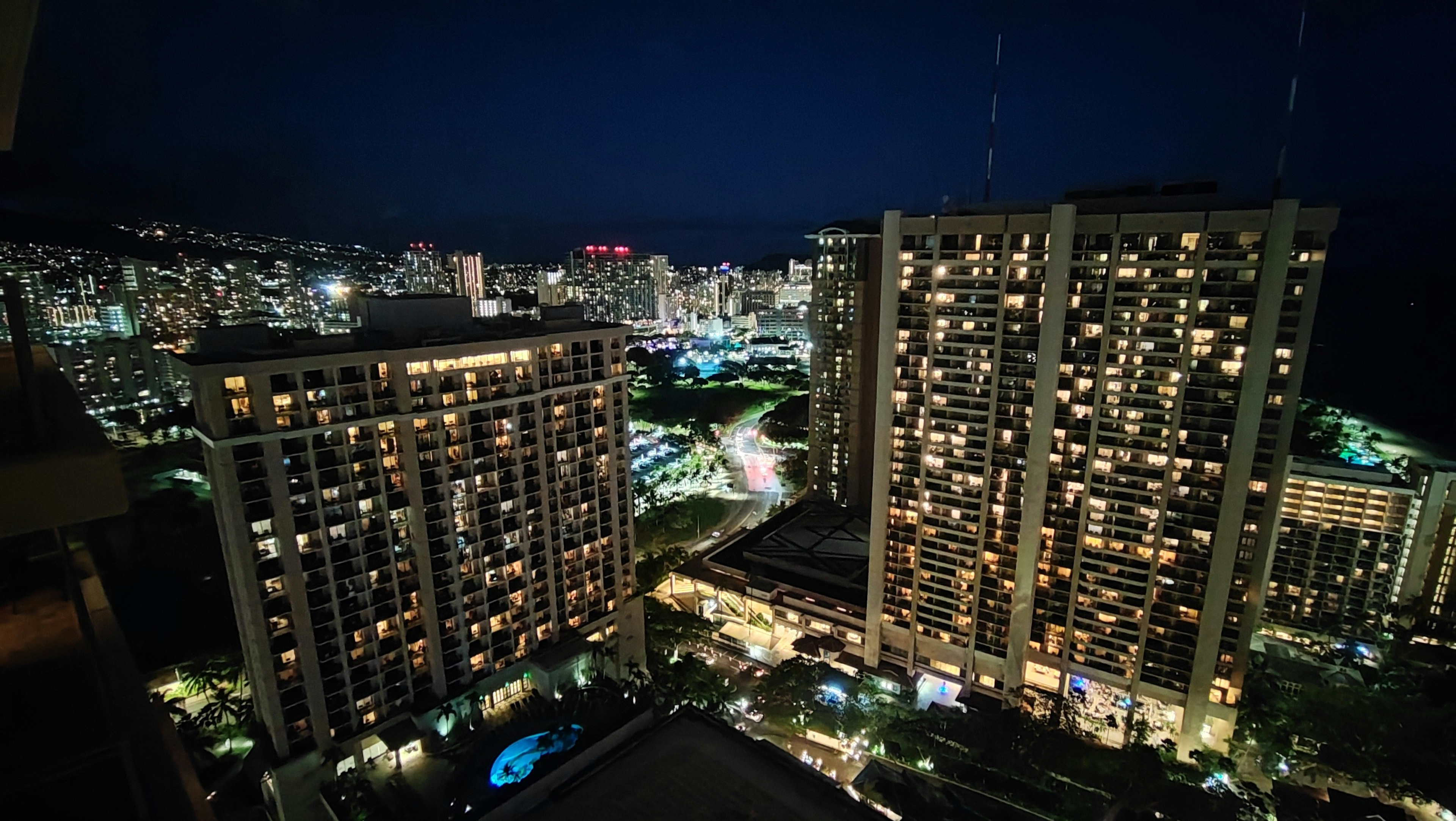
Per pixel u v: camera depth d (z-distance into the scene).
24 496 7.76
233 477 89.25
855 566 163.62
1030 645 123.00
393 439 102.88
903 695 130.25
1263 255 94.38
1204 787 103.50
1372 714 109.75
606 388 127.38
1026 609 119.62
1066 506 114.69
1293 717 112.00
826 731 121.75
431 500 106.62
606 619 133.00
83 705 9.34
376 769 106.00
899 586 131.62
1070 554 115.81
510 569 117.81
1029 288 108.81
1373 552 148.25
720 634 159.12
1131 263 102.19
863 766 118.62
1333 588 152.62
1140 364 104.62
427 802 100.88
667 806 71.31
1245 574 104.81
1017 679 122.69
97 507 8.44
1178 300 100.62
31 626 10.03
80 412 9.65
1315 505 152.25
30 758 8.73
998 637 123.38
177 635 145.62
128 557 168.12
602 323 130.88
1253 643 146.12
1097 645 116.88
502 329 118.44
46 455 7.90
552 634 124.69
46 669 9.52
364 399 99.12
